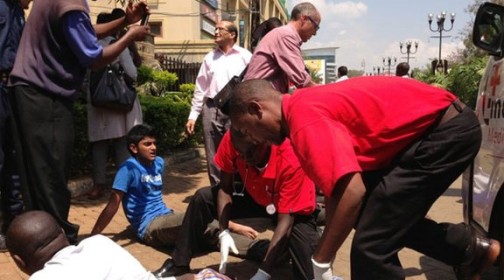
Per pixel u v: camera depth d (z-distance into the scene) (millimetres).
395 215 2500
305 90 2383
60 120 3645
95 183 5730
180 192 6418
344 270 3992
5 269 3660
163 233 4137
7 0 3828
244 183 3461
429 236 2871
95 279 2041
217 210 3510
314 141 2146
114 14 5488
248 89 2383
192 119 5852
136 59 5949
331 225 2168
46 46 3547
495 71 3527
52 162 3625
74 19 3492
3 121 3848
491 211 3328
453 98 2527
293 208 3225
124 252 2189
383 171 2535
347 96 2328
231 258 4070
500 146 3277
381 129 2363
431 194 2518
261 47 4746
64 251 2150
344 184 2096
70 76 3619
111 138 5625
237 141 3125
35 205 3678
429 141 2469
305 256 3256
